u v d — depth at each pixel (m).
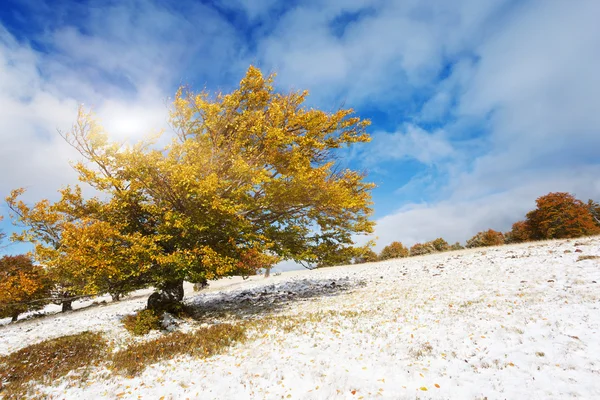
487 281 15.88
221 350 10.15
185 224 13.92
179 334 12.52
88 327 17.20
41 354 11.17
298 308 16.81
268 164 16.94
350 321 12.00
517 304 11.15
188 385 7.76
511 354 7.43
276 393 6.85
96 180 13.66
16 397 7.58
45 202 13.76
